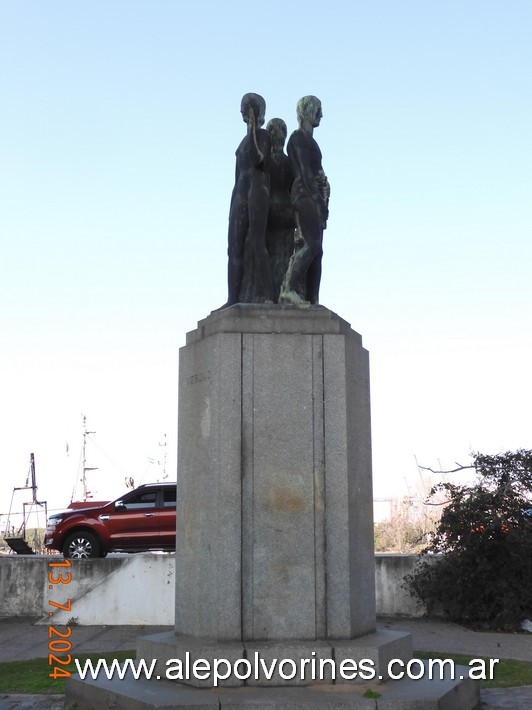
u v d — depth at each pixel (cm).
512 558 1230
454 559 1250
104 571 1382
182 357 764
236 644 647
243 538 673
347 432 705
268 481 685
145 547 1577
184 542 724
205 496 698
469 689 657
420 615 1307
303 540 679
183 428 749
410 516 2253
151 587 1307
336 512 688
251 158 801
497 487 1277
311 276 793
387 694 593
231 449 686
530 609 1203
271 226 815
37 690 756
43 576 1383
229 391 696
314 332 717
